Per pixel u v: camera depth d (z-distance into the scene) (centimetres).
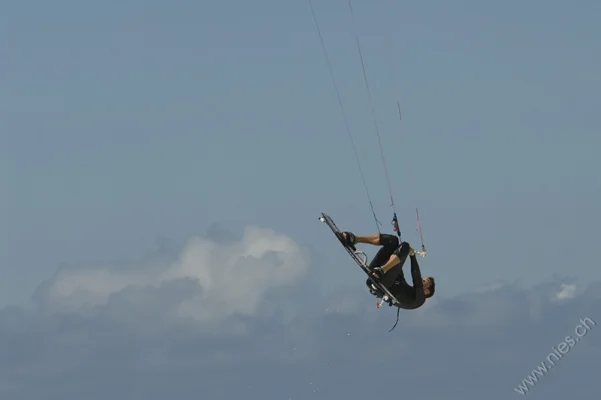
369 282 8506
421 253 8562
